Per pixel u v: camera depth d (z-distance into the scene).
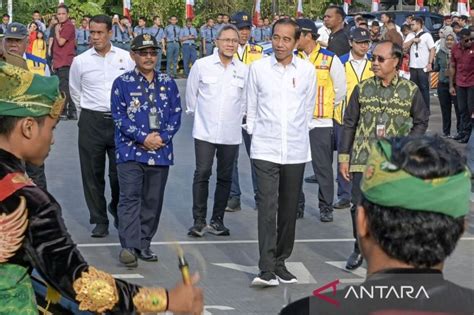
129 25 31.20
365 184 2.52
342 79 11.05
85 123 9.97
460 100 17.81
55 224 3.31
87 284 3.29
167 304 3.40
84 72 9.87
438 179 2.42
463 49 17.58
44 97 3.45
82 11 37.62
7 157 3.41
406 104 8.42
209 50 34.62
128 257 8.89
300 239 10.24
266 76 8.22
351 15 31.06
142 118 8.93
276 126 8.16
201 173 10.25
